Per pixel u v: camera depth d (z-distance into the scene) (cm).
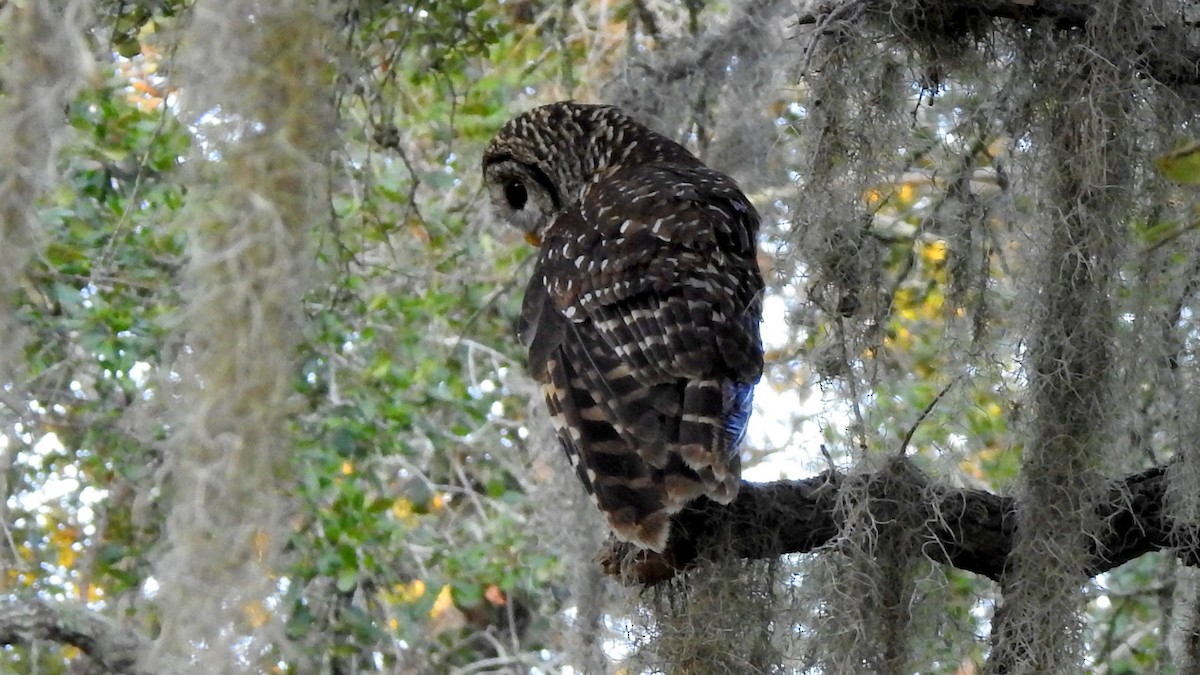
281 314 694
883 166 796
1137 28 764
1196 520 744
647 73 1252
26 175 677
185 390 688
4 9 729
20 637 1003
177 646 666
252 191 696
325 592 1377
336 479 1264
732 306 782
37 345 1116
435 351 1456
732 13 1254
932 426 942
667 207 822
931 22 796
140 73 1280
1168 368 788
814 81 792
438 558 1405
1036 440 752
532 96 1502
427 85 1270
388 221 1273
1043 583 739
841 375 762
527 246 1420
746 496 748
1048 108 784
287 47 709
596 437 753
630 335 774
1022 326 770
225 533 675
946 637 782
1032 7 781
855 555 723
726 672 732
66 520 1209
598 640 1219
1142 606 1254
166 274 1130
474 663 1453
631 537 709
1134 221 787
